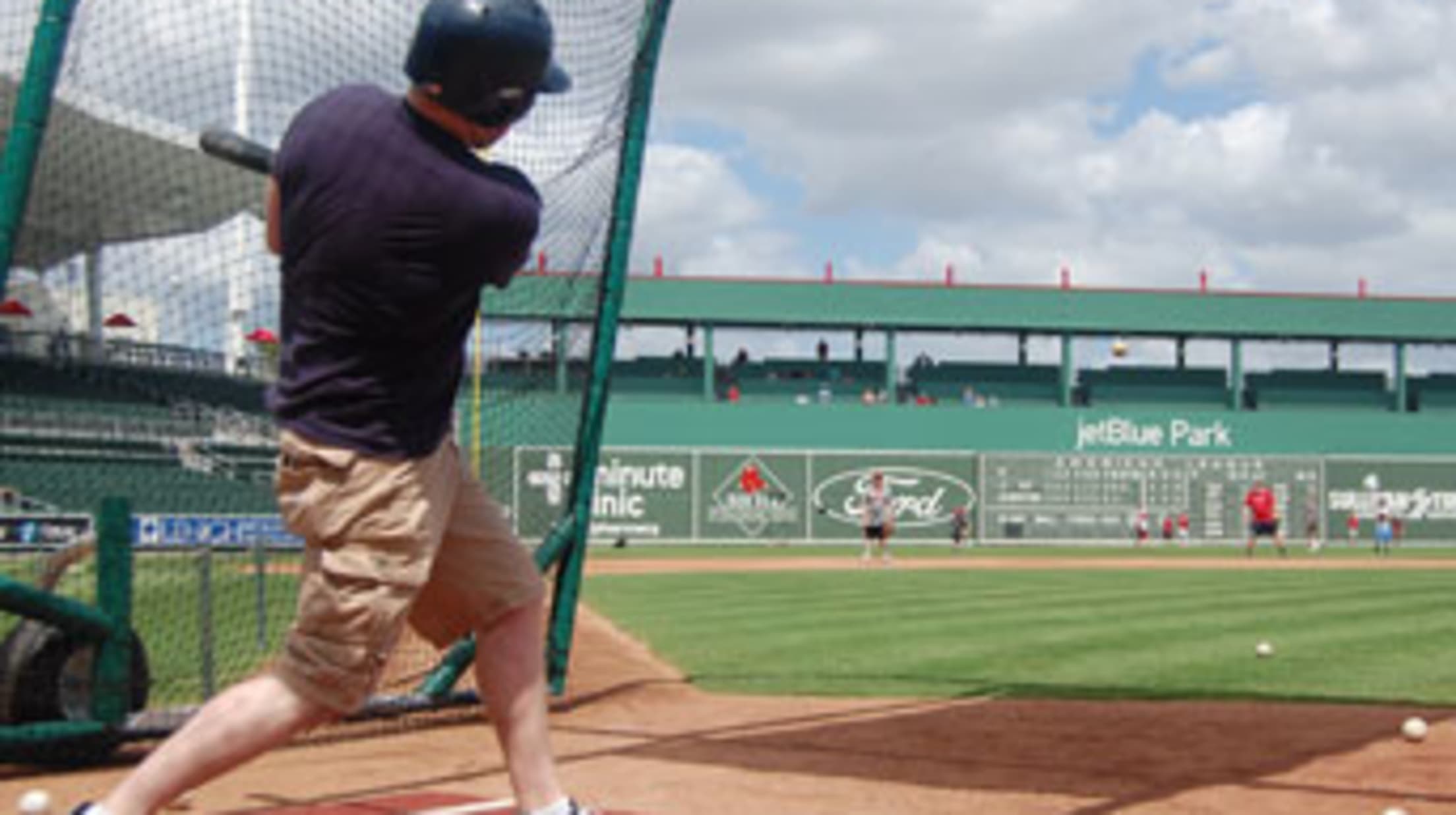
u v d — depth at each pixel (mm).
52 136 4891
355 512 2801
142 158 5043
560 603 7082
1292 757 5332
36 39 4461
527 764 3160
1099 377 44125
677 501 37531
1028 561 27719
